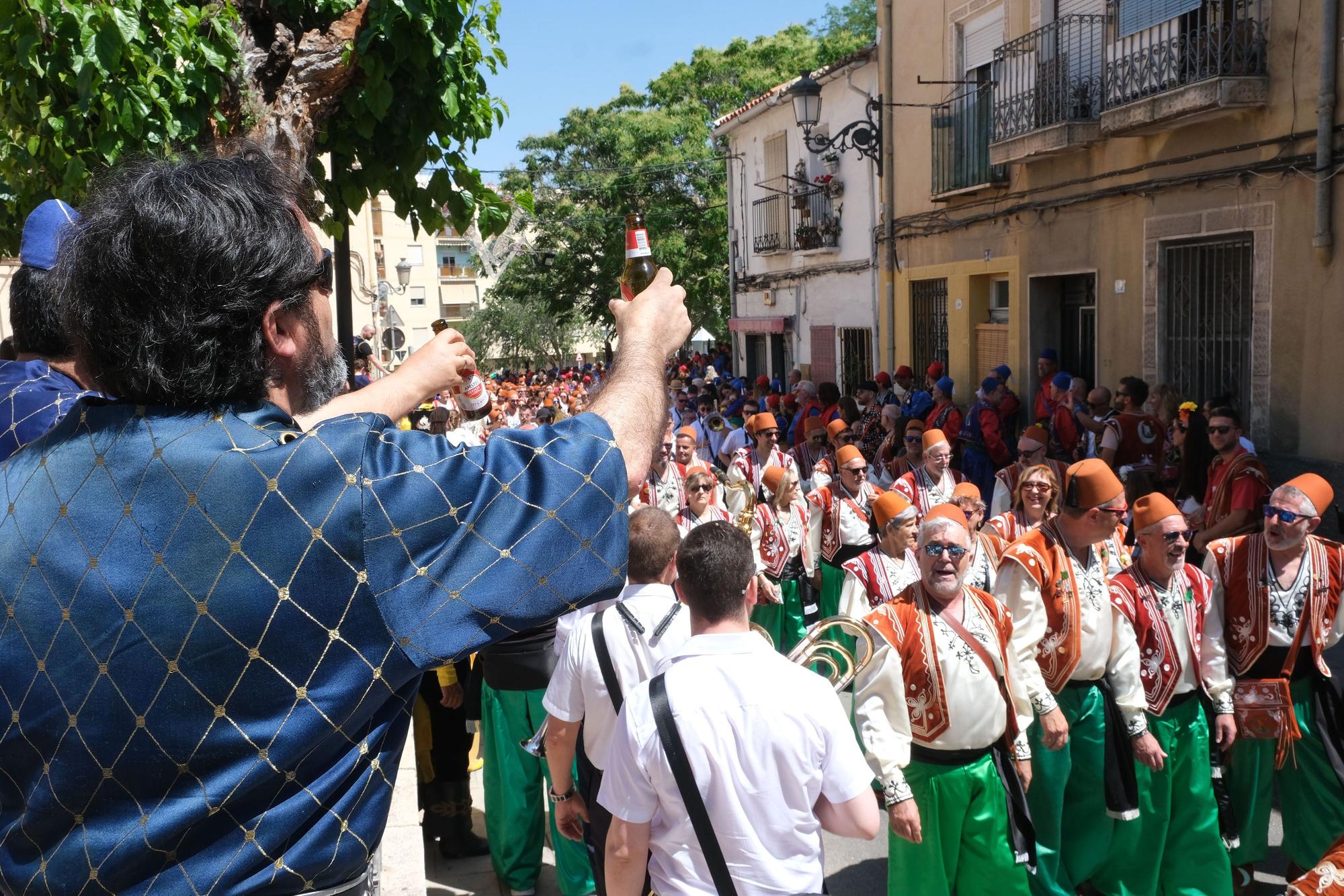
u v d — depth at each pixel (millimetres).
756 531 6707
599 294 30391
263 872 1039
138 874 1022
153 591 1025
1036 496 5391
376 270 23094
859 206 17047
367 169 4027
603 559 1139
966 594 3768
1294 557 4172
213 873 1025
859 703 3668
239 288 1078
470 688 4633
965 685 3592
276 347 1135
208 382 1083
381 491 1074
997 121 12523
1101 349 11383
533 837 4477
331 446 1084
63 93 3090
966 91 13508
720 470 12492
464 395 3971
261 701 1026
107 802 1027
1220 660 4160
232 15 3395
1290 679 4168
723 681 2334
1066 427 9820
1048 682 4125
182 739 1017
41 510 1086
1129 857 4125
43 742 1042
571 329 45625
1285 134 8828
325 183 4008
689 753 2264
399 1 3490
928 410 11789
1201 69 9242
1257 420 9297
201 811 1019
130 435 1086
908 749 3611
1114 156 10945
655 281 1412
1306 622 4125
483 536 1094
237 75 3410
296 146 3578
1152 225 10438
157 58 3109
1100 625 4031
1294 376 8883
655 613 3291
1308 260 8664
